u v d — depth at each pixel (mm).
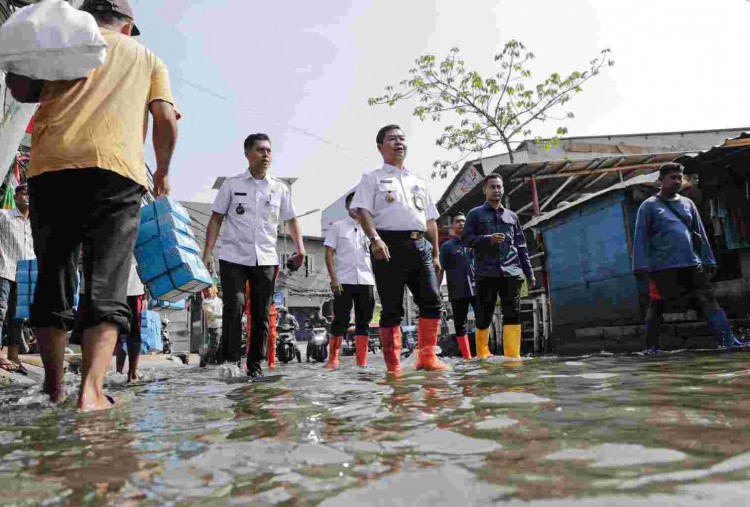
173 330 20766
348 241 6820
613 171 12266
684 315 6539
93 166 2461
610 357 4746
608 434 1290
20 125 5121
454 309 7301
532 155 21188
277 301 36031
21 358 6676
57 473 1142
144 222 4125
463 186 20484
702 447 1121
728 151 6379
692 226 5746
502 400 1956
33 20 2379
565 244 8898
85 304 2398
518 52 15500
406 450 1234
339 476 1052
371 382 3035
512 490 897
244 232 4668
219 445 1377
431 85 15773
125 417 1956
